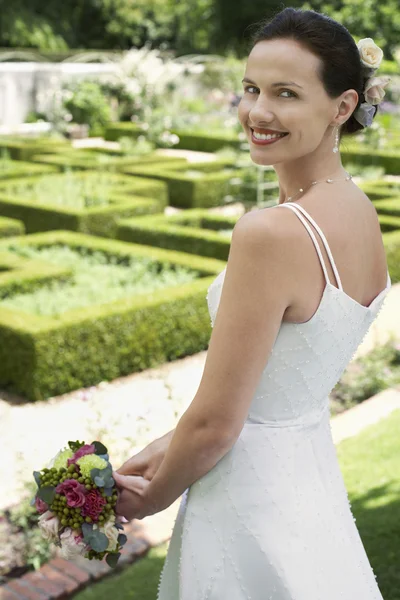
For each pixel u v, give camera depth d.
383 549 3.39
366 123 1.66
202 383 1.50
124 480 1.67
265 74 1.50
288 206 1.50
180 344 6.65
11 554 3.66
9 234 9.24
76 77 22.30
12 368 5.80
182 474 1.57
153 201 11.04
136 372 6.32
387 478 4.11
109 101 21.66
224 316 1.46
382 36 23.80
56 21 31.41
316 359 1.57
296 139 1.52
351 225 1.59
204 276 7.64
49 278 7.12
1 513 4.03
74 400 5.73
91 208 10.42
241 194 11.42
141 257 7.96
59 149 16.02
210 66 23.88
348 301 1.55
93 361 5.99
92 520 1.62
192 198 13.30
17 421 5.33
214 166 15.00
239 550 1.61
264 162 1.55
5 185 11.62
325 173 1.61
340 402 5.57
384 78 1.60
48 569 3.46
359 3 23.75
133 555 3.54
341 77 1.51
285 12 1.52
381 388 5.72
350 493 3.96
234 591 1.61
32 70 21.22
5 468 4.56
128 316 6.18
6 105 20.88
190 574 1.64
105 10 32.34
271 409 1.61
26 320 5.86
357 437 4.75
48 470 1.66
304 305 1.50
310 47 1.48
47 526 1.64
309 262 1.48
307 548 1.63
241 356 1.46
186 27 31.86
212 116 21.41
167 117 19.41
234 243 1.46
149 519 3.84
